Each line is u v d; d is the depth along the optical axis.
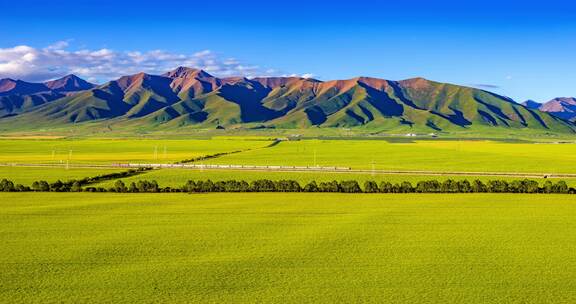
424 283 38.31
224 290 36.66
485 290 36.88
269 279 39.09
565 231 55.28
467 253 46.50
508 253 46.44
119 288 36.91
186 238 51.78
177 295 35.62
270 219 61.53
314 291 36.56
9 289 36.53
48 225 57.47
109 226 57.19
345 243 50.03
